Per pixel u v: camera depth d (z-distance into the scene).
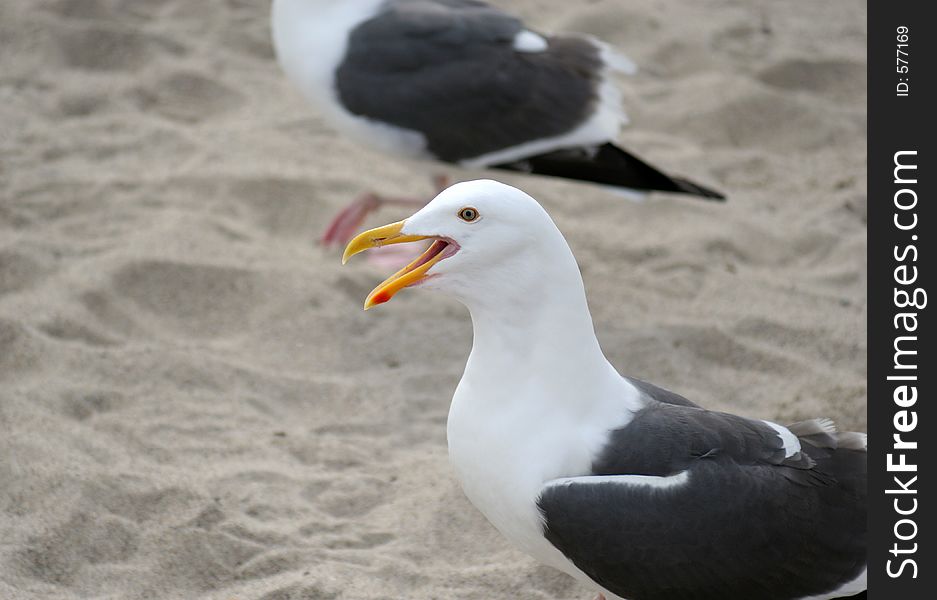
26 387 9.45
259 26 15.86
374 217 12.65
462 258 6.42
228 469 8.84
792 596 6.61
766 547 6.41
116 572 7.79
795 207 13.16
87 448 8.86
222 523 8.23
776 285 11.76
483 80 11.24
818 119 14.64
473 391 6.63
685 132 14.51
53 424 9.05
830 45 16.31
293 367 10.38
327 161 13.45
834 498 6.59
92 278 10.91
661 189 11.47
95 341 10.27
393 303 11.35
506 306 6.46
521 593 7.78
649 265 12.07
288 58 11.59
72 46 14.81
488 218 6.37
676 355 10.60
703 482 6.35
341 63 11.31
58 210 12.06
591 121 11.45
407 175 13.39
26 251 11.11
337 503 8.62
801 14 17.22
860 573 6.64
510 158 11.41
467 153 11.41
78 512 8.16
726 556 6.37
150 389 9.72
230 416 9.54
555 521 6.38
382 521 8.46
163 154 13.27
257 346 10.59
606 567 6.43
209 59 15.07
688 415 6.63
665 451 6.45
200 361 10.06
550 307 6.44
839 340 10.87
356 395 10.04
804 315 11.24
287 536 8.20
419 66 11.25
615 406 6.61
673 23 16.50
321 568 7.89
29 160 12.88
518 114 11.33
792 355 10.66
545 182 13.45
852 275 11.95
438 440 9.52
